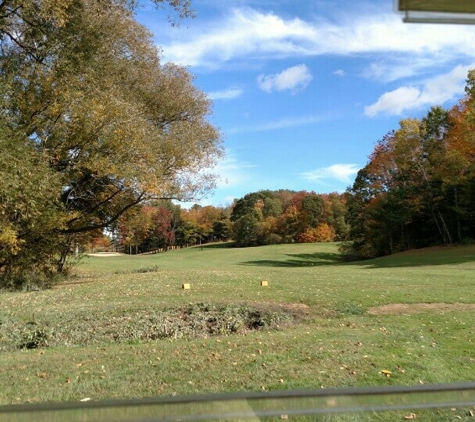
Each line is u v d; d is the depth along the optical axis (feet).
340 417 7.32
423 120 129.18
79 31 49.52
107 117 48.70
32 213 45.42
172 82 67.46
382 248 141.49
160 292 42.47
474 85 89.04
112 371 19.24
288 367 18.80
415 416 8.00
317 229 219.82
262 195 275.18
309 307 35.65
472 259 81.97
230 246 244.01
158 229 244.42
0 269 53.52
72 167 51.52
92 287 48.11
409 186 129.29
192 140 59.11
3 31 45.75
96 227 59.67
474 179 111.14
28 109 47.91
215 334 29.32
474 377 17.70
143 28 58.39
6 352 25.57
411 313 32.48
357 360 19.60
